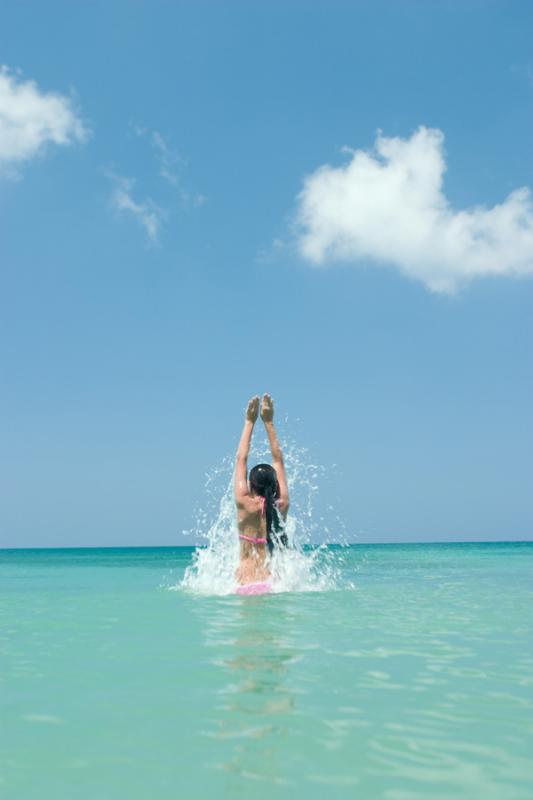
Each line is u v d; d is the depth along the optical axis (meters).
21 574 14.45
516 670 3.65
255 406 7.51
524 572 13.30
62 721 2.77
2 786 2.13
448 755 2.38
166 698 3.09
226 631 4.91
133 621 5.50
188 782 2.15
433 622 5.39
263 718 2.79
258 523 7.48
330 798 2.02
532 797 2.03
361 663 3.81
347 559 23.70
